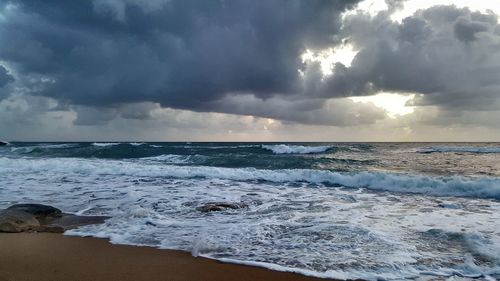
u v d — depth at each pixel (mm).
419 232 7145
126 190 12820
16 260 5852
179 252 6203
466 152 30766
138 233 7426
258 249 6289
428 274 5113
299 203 10422
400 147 38781
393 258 5719
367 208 9641
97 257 5984
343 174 14766
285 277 5102
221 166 20688
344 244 6457
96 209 9812
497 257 5676
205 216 8883
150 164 21094
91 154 30078
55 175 17125
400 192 12438
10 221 7770
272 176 15750
